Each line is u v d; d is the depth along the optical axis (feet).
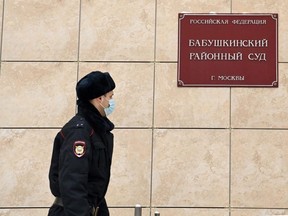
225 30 22.44
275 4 22.52
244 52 22.27
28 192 21.89
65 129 14.40
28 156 22.07
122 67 22.40
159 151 21.84
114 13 22.71
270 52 22.26
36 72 22.52
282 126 21.81
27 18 22.81
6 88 22.44
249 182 21.54
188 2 22.65
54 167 14.56
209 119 21.94
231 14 22.50
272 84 22.06
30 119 22.26
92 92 14.55
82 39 22.62
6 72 22.53
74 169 13.62
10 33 22.75
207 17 22.54
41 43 22.66
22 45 22.67
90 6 22.77
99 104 14.75
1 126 22.24
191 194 21.56
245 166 21.63
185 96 22.11
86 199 13.56
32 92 22.41
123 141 21.93
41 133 22.18
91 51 22.56
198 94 22.11
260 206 21.42
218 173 21.62
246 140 21.77
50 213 14.35
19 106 22.34
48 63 22.56
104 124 14.51
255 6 22.53
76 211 13.35
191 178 21.65
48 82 22.45
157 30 22.54
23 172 21.98
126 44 22.53
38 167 22.00
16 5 22.82
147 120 22.03
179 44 22.43
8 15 22.84
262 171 21.57
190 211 21.48
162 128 21.97
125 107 22.13
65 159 13.75
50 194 21.89
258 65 22.18
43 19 22.79
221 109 21.98
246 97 22.02
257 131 21.81
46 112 22.30
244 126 21.86
